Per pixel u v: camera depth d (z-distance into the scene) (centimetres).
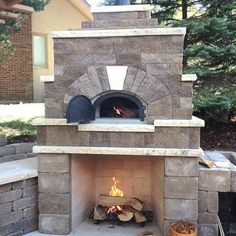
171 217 464
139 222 519
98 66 462
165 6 756
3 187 446
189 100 452
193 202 460
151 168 575
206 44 709
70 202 489
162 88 453
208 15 720
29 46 1078
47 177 481
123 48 457
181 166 459
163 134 455
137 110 489
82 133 470
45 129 478
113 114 496
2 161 546
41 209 484
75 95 468
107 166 593
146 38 452
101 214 529
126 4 532
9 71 1039
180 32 443
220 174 464
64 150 470
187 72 661
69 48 466
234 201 547
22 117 762
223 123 751
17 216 465
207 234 469
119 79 459
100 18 496
